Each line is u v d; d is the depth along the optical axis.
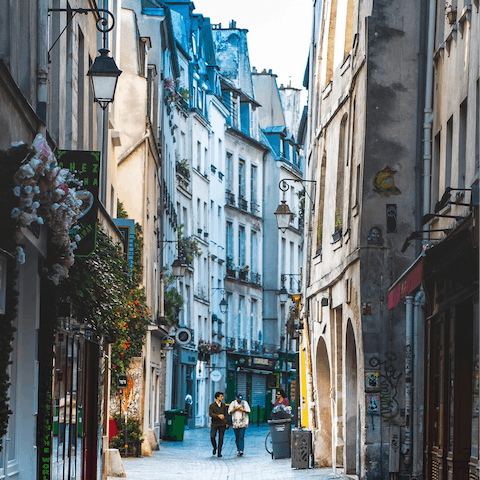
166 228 43.78
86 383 15.39
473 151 13.28
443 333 14.19
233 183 62.38
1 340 9.18
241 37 68.44
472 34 13.62
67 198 10.38
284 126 69.19
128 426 27.69
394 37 18.27
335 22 24.05
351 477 18.95
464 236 11.84
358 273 18.30
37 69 11.77
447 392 13.90
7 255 9.00
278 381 67.00
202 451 31.14
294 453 23.03
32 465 11.46
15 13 10.60
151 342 31.62
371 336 17.91
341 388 21.28
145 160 30.31
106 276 14.04
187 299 50.88
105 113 21.06
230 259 61.09
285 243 69.12
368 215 18.09
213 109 57.94
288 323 32.53
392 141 18.16
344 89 21.25
